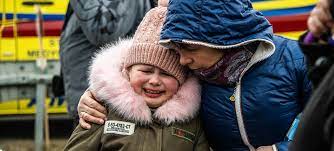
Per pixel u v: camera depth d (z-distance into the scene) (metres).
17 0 7.33
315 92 1.95
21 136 8.02
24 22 7.34
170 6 2.53
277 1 6.54
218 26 2.47
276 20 6.54
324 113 1.88
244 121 2.66
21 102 7.50
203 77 2.67
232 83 2.65
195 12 2.47
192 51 2.57
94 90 2.79
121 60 2.81
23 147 7.62
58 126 7.86
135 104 2.71
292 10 6.52
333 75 1.90
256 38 2.52
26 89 6.30
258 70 2.64
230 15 2.48
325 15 2.07
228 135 2.72
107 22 3.75
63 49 4.02
